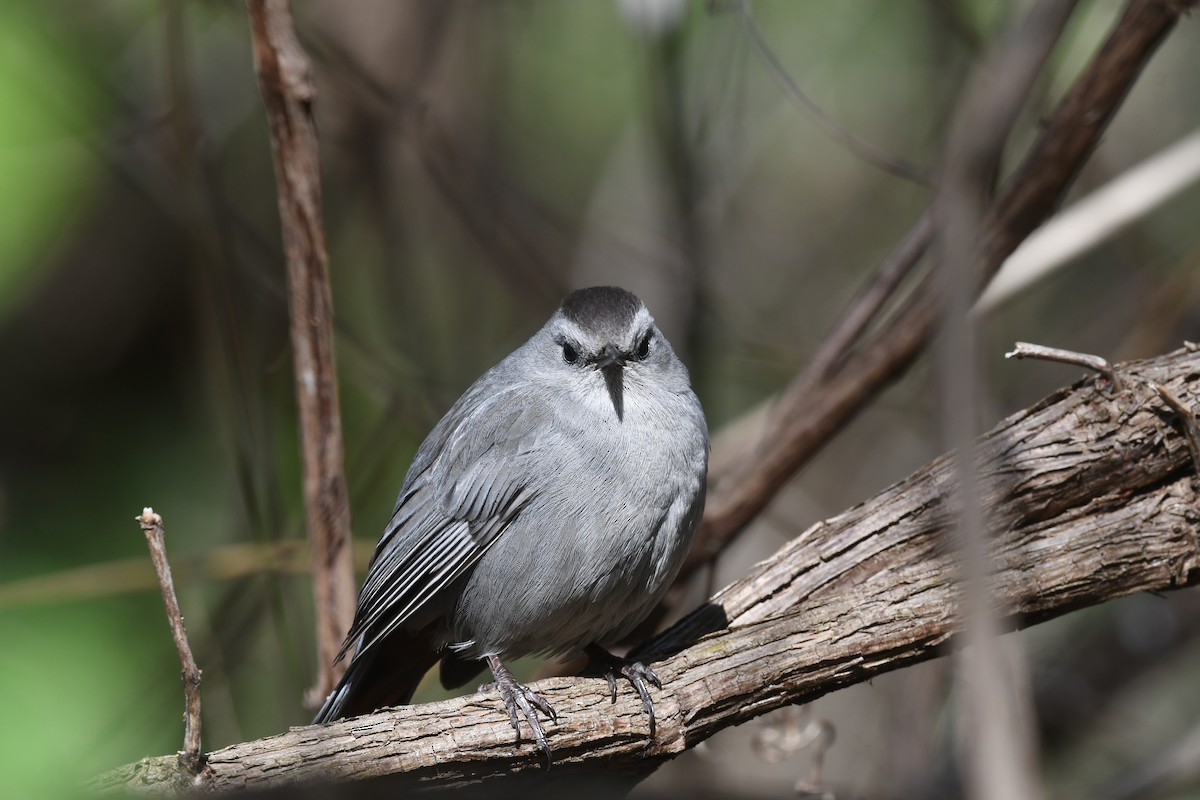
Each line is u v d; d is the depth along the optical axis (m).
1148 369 7.22
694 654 7.01
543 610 7.99
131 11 11.81
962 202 4.68
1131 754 11.81
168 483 12.13
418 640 8.70
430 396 11.50
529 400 8.21
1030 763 4.20
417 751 6.31
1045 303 14.02
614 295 8.44
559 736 6.61
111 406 12.62
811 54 14.58
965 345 4.33
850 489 14.62
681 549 8.11
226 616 10.20
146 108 11.62
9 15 9.90
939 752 11.81
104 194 12.47
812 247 15.42
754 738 8.88
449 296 13.57
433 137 11.95
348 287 12.91
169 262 12.91
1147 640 12.12
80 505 11.81
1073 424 7.14
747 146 14.46
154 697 9.35
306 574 10.85
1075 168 8.26
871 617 6.94
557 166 14.84
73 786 5.47
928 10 13.20
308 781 5.98
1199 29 13.45
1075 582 6.85
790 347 13.76
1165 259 13.11
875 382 8.92
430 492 8.35
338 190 12.95
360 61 12.56
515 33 13.93
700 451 8.17
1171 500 7.00
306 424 8.61
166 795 5.75
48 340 12.71
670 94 11.86
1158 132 13.47
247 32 11.47
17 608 9.34
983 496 7.06
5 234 9.53
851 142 9.09
